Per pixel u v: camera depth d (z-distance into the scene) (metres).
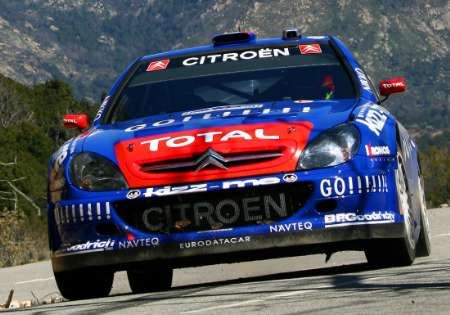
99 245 20.61
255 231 20.17
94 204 20.59
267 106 22.50
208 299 17.33
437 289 16.14
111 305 17.94
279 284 18.94
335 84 23.64
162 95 23.95
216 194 20.27
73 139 22.47
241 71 24.33
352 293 16.44
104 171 20.84
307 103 22.69
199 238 20.27
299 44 25.33
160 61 25.33
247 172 20.33
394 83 24.25
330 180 20.23
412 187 23.14
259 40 25.92
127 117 23.55
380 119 21.98
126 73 25.08
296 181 20.17
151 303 17.59
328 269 23.61
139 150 20.92
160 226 20.42
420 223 24.72
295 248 20.30
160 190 20.36
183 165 20.48
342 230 20.25
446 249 27.59
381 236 20.50
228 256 20.41
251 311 15.28
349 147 20.64
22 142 165.62
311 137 20.67
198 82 24.17
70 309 17.94
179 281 28.36
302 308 15.18
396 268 20.98
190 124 21.56
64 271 21.20
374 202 20.53
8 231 64.50
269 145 20.52
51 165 21.67
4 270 40.41
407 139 24.19
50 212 21.34
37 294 29.17
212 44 26.09
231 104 23.27
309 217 20.25
